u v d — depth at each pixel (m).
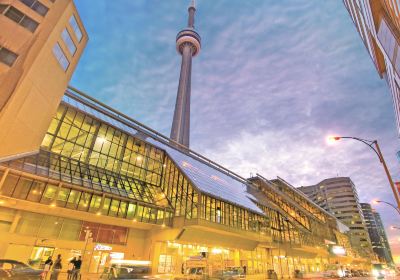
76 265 22.11
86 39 34.06
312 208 97.12
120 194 36.66
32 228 29.62
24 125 24.67
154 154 51.38
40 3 26.52
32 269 18.06
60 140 37.00
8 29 23.73
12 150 24.69
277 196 81.25
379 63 31.59
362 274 79.56
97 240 34.53
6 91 22.41
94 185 34.97
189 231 37.94
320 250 76.75
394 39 15.28
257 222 50.97
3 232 27.48
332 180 160.25
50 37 26.42
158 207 39.94
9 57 23.30
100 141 42.62
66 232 32.09
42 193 29.08
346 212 147.12
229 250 47.59
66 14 29.05
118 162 43.75
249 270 48.81
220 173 66.25
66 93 42.31
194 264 30.38
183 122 107.88
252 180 89.94
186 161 53.50
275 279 44.50
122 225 37.19
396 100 28.91
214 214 40.91
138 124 54.06
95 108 45.97
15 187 27.36
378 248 187.75
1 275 16.62
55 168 32.88
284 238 61.12
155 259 37.09
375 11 17.53
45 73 26.36
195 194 40.12
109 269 28.34
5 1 24.02
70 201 31.22
